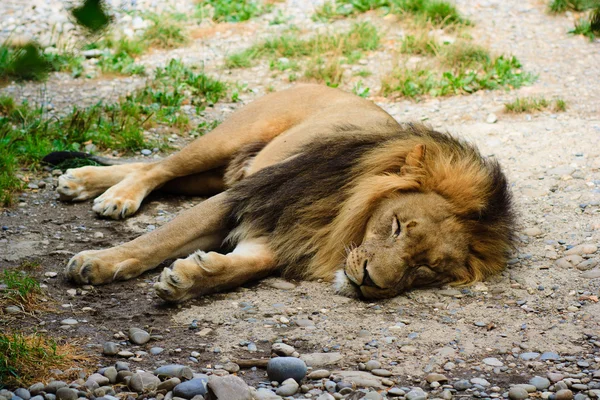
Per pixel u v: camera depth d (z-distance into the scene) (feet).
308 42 68.08
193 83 58.90
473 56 64.44
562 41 69.15
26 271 30.37
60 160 42.52
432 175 29.78
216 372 22.99
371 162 31.19
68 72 62.95
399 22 73.31
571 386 22.33
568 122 51.24
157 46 70.74
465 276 30.22
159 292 27.61
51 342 24.40
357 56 65.92
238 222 32.19
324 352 24.81
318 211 31.19
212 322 26.94
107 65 63.87
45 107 53.67
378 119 36.73
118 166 39.37
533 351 24.93
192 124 52.54
